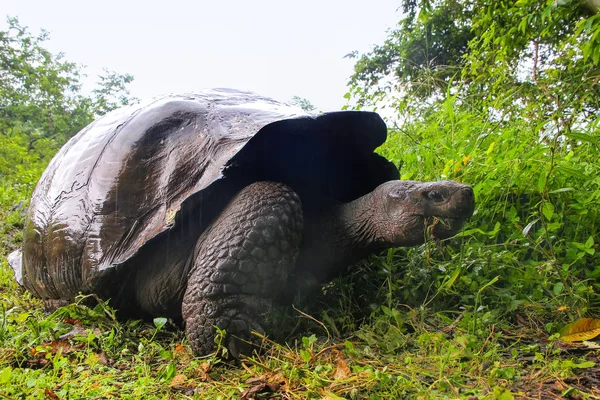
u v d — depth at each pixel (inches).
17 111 682.2
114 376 77.5
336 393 65.7
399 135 176.4
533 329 92.7
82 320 97.1
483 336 84.8
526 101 184.2
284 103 120.9
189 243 94.3
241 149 89.4
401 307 103.5
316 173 107.7
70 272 106.6
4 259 175.9
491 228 123.4
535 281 102.3
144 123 109.2
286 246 87.0
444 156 146.3
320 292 104.7
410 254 115.0
